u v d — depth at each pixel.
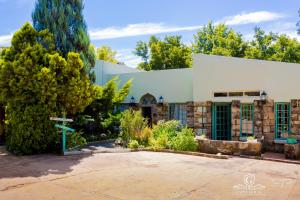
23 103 11.67
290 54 30.06
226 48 32.09
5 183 7.44
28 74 11.25
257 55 30.16
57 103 12.27
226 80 15.59
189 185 7.36
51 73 11.59
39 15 13.96
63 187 7.12
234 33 33.06
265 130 14.59
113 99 16.72
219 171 9.01
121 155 11.71
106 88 16.39
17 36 11.91
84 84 13.11
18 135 11.63
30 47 11.58
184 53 34.84
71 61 12.20
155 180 7.79
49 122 11.93
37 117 11.71
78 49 14.63
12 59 11.83
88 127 16.20
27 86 11.34
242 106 15.26
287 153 11.53
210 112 15.93
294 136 14.06
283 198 6.41
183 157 11.41
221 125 15.88
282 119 14.44
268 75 14.65
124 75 20.31
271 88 14.58
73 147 12.84
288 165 10.30
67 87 12.07
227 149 12.28
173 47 34.94
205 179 7.97
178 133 13.71
